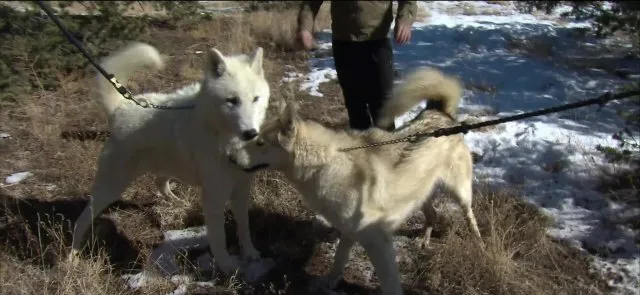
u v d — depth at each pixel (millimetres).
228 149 3289
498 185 4855
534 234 4090
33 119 5707
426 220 4168
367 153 3314
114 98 3633
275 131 3258
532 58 8438
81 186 4684
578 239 4215
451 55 8562
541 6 9336
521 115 3107
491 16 11625
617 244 4129
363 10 4223
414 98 3869
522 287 3615
